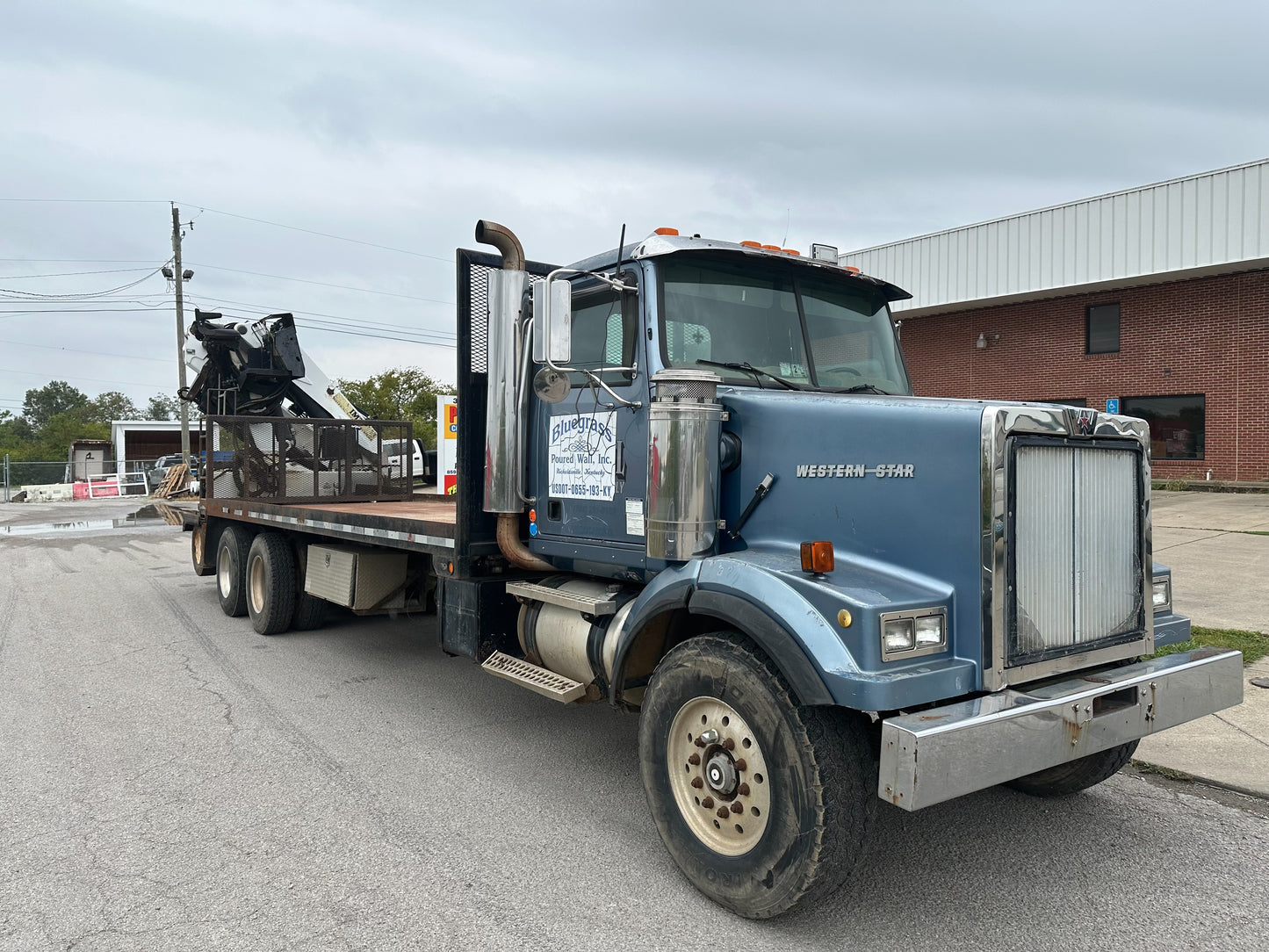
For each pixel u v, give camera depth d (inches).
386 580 270.8
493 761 186.7
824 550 117.1
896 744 102.0
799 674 111.0
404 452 389.7
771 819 115.9
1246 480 757.9
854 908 126.1
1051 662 121.6
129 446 1886.1
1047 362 888.3
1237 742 189.2
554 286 144.8
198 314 402.0
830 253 179.8
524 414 178.5
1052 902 127.6
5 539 700.7
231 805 162.7
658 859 142.1
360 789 171.2
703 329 158.1
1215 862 139.6
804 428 136.8
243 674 260.4
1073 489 125.7
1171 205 746.8
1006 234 858.8
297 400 434.6
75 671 264.4
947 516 118.2
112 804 162.7
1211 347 773.3
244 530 354.6
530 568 182.1
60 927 120.5
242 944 116.4
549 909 125.9
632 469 155.7
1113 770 153.6
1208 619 291.0
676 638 150.5
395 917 123.5
